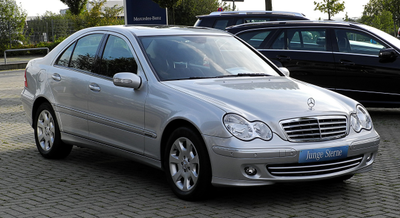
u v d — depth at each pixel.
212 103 4.52
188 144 4.61
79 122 5.92
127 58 5.48
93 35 6.11
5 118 10.23
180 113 4.63
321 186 5.25
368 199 4.78
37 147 6.69
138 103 5.09
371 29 9.85
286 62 10.16
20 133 8.53
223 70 5.50
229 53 5.84
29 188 5.15
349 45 9.80
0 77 20.89
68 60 6.27
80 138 5.96
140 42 5.46
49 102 6.43
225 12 14.36
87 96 5.76
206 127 4.40
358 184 5.33
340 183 5.36
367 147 4.79
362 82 9.64
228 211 4.38
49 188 5.14
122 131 5.32
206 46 5.77
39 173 5.80
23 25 35.34
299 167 4.39
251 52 6.10
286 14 13.91
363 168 4.87
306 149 4.38
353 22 10.21
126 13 18.69
